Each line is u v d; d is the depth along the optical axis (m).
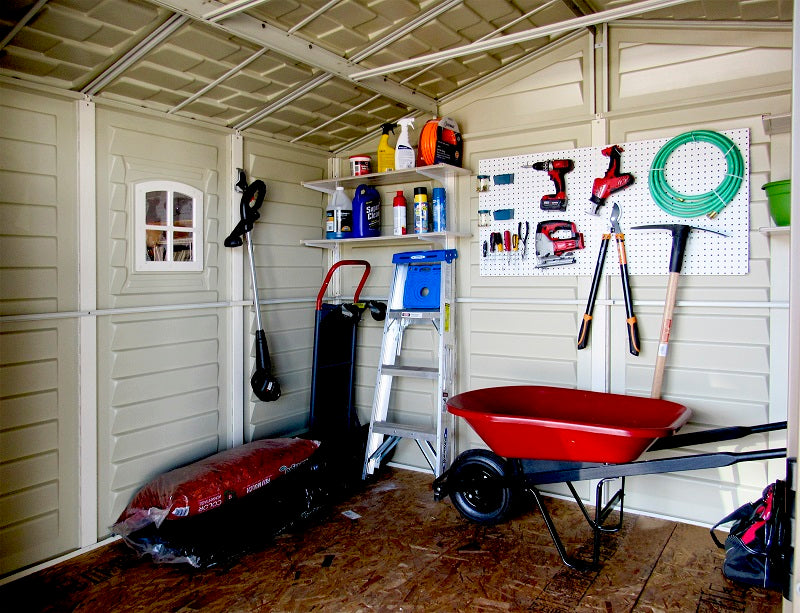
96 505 2.55
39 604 2.12
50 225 2.38
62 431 2.43
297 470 2.86
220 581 2.28
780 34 2.49
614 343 2.91
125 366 2.65
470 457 2.75
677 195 2.71
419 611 2.07
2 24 1.98
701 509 2.74
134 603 2.13
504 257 3.19
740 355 2.62
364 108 3.21
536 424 2.24
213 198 3.04
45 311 2.37
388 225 3.65
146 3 2.01
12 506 2.28
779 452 2.04
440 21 2.48
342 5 2.23
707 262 2.67
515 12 2.50
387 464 3.67
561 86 3.01
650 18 2.71
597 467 2.29
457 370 3.37
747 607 2.08
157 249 2.78
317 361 3.38
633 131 2.84
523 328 3.16
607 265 2.91
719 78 2.62
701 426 2.72
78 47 2.18
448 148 3.18
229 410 3.16
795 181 0.94
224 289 3.12
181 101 2.73
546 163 3.03
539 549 2.53
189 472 2.57
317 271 3.74
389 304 3.40
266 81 2.70
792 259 0.96
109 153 2.58
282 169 3.44
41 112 2.34
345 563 2.42
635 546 2.55
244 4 1.99
